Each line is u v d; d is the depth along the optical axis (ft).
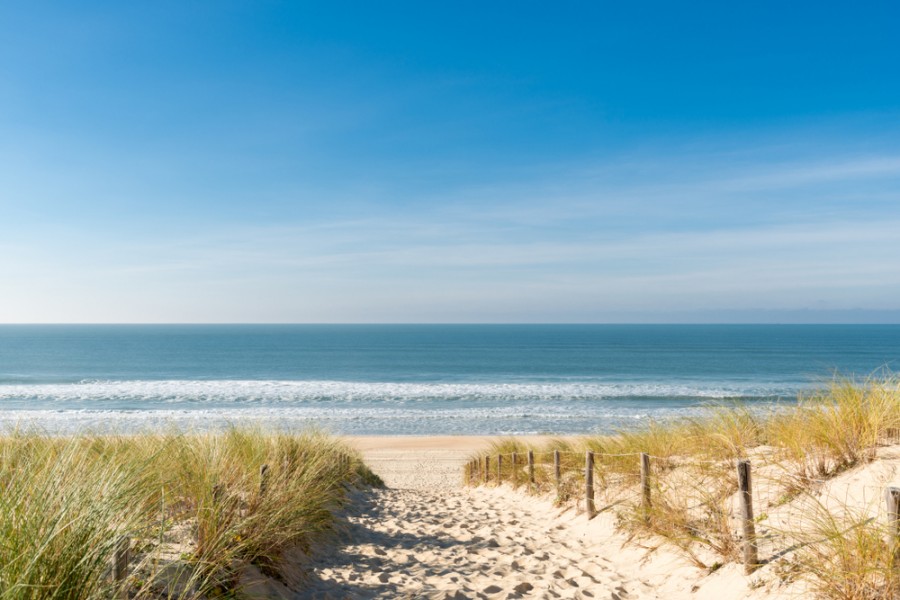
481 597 16.62
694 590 16.46
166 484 15.34
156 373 235.40
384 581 17.99
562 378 211.20
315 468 25.53
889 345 423.64
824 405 19.93
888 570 11.54
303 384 179.32
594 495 29.04
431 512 34.35
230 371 246.47
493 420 120.06
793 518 16.25
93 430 23.52
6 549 8.56
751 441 23.38
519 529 28.35
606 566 20.58
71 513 9.56
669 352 368.27
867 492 15.24
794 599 13.05
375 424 116.37
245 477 17.79
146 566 11.77
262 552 15.75
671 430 30.45
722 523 17.71
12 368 256.52
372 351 401.70
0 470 11.24
